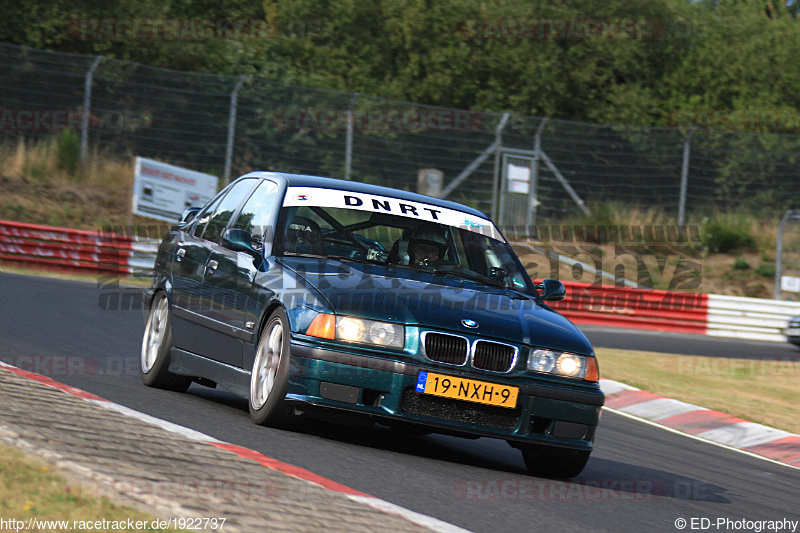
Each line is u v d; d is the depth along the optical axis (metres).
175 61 90.62
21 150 76.00
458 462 19.89
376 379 18.25
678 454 27.69
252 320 20.17
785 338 70.69
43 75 75.62
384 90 96.12
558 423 19.19
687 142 86.62
